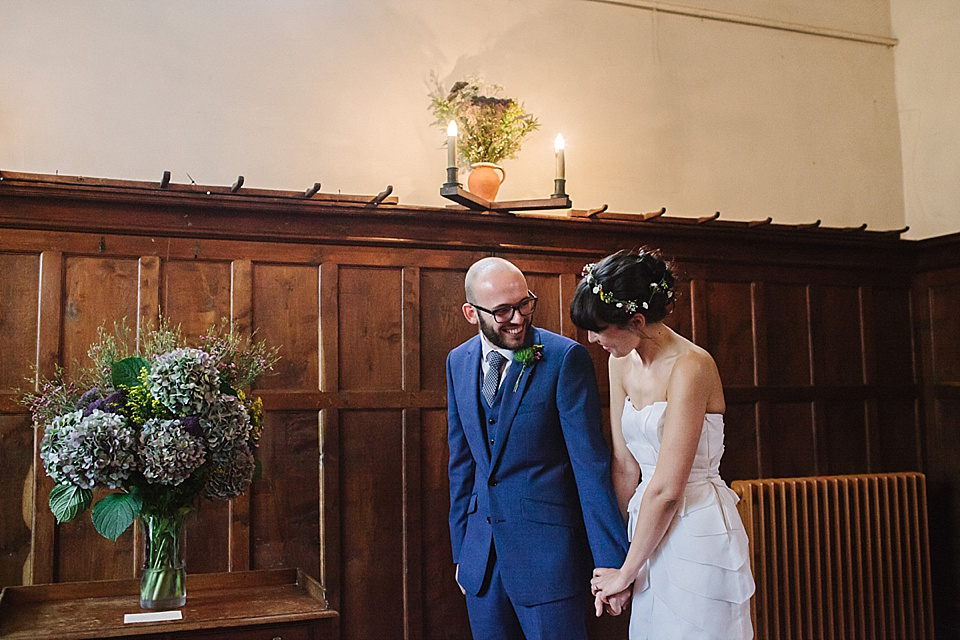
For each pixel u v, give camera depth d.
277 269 3.75
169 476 2.55
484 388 3.02
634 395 2.76
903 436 4.84
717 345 4.46
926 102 5.05
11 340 3.37
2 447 3.32
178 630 2.47
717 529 2.58
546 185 4.39
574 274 4.23
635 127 4.59
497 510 2.93
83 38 3.70
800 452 4.59
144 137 3.75
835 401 4.69
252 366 2.99
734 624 2.56
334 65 4.06
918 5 5.10
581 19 4.54
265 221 3.70
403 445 3.87
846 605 4.27
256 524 3.62
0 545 3.30
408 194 4.12
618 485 2.89
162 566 2.71
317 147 4.00
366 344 3.85
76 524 3.39
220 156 3.85
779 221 4.86
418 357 3.91
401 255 3.93
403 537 3.83
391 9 4.18
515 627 2.96
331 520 3.71
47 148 3.60
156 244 3.57
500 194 4.29
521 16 4.43
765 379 4.52
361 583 3.75
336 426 3.75
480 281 2.90
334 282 3.81
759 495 4.09
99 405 2.61
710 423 2.66
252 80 3.93
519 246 4.10
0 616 2.62
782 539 4.11
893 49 5.20
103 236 3.50
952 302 4.75
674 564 2.58
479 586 2.96
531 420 2.91
